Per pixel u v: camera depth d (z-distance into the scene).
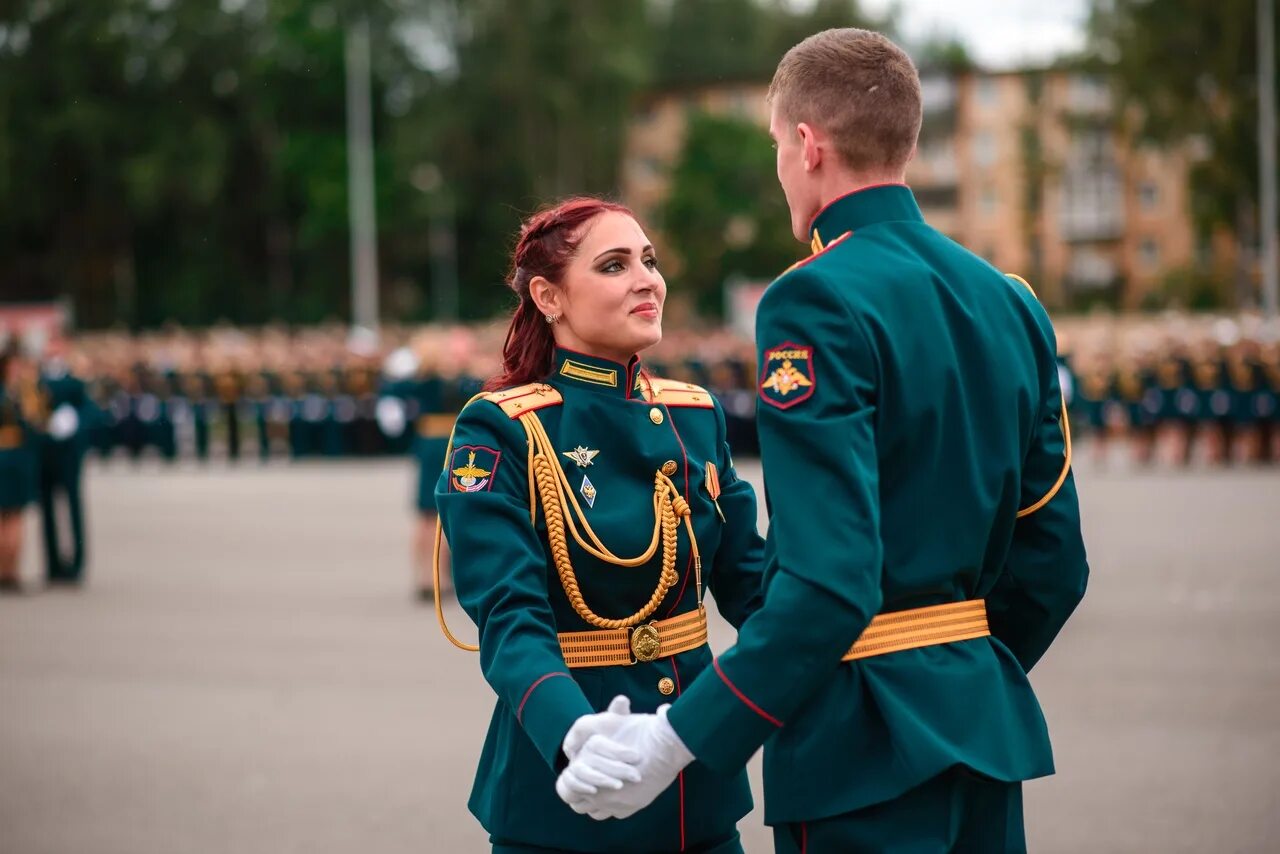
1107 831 5.61
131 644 9.71
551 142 52.25
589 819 3.24
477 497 3.22
